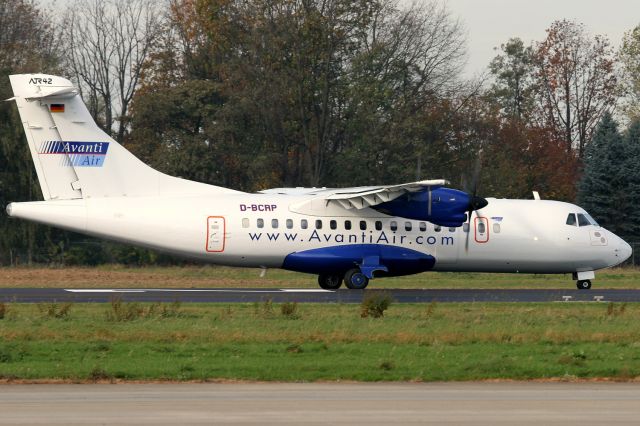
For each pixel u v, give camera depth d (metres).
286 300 112.69
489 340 81.81
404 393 56.41
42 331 82.00
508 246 134.62
